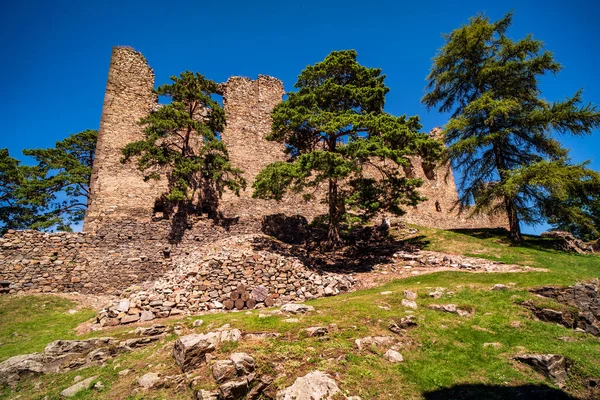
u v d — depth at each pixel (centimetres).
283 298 1313
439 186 3195
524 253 1741
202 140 2195
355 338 783
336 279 1449
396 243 1984
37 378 738
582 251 1997
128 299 1152
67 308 1382
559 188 1770
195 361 685
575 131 1977
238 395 597
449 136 2330
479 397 637
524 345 803
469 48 2297
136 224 1873
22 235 1598
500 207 2150
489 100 2102
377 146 1584
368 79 2019
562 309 952
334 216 1908
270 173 1653
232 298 1251
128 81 2169
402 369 702
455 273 1379
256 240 1839
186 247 1927
